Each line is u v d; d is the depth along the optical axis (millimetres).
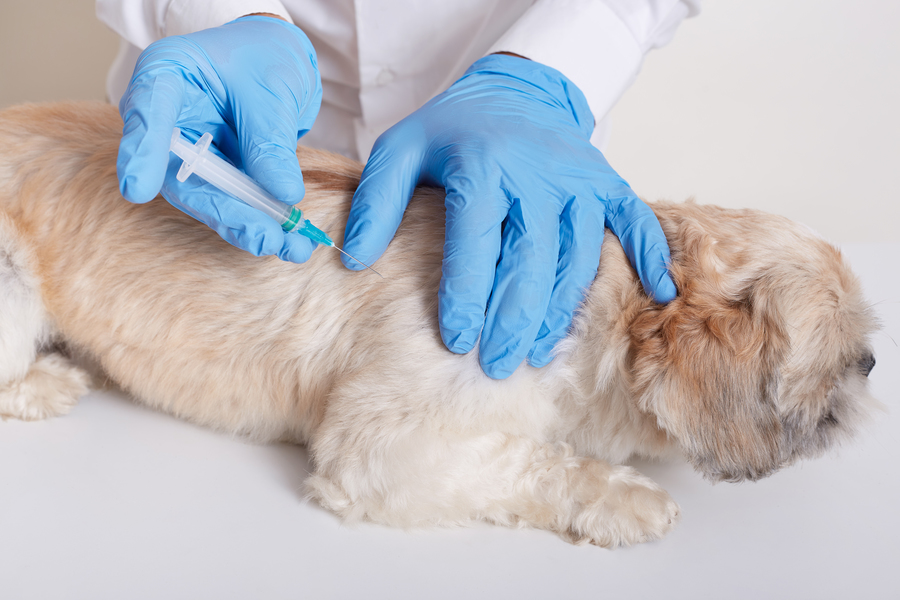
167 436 1706
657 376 1355
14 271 1745
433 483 1413
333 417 1489
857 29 3801
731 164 4176
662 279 1424
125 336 1703
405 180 1581
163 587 1180
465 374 1432
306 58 1701
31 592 1143
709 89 3992
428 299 1490
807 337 1415
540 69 1958
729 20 3818
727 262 1458
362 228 1493
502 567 1305
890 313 2488
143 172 1112
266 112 1432
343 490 1438
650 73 3963
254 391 1649
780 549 1387
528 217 1473
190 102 1397
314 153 1856
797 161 4141
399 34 2297
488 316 1442
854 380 1545
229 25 1650
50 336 1890
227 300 1624
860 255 3004
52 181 1780
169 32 2184
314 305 1573
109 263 1700
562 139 1672
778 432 1362
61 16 3723
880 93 3930
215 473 1558
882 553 1385
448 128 1641
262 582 1213
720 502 1552
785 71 3926
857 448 1789
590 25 2100
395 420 1430
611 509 1398
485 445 1466
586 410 1546
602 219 1556
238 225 1318
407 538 1393
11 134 1876
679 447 1504
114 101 2852
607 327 1459
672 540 1408
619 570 1309
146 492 1452
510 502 1459
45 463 1526
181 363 1675
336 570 1264
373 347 1506
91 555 1243
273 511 1431
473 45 2422
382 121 2529
